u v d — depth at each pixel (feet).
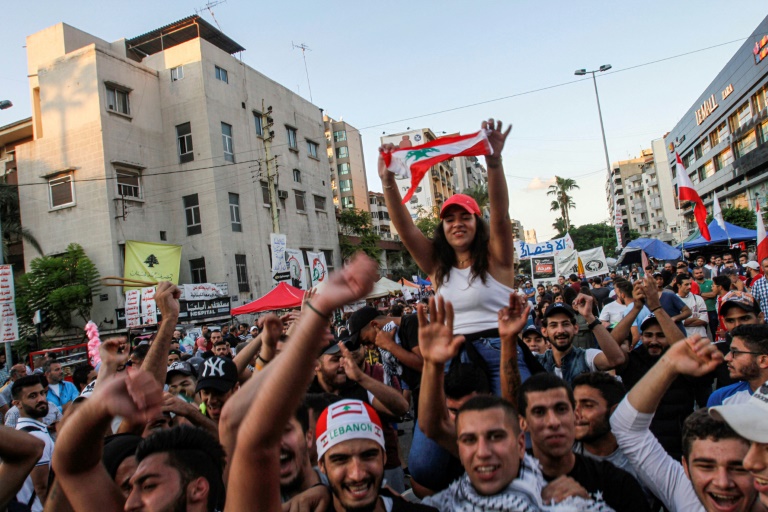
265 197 101.86
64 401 26.17
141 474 6.26
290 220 108.06
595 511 7.10
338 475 7.67
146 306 47.73
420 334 8.02
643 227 362.12
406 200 10.95
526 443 9.91
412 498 12.39
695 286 30.37
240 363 13.50
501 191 10.21
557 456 8.23
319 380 15.10
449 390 9.49
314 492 8.27
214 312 67.72
